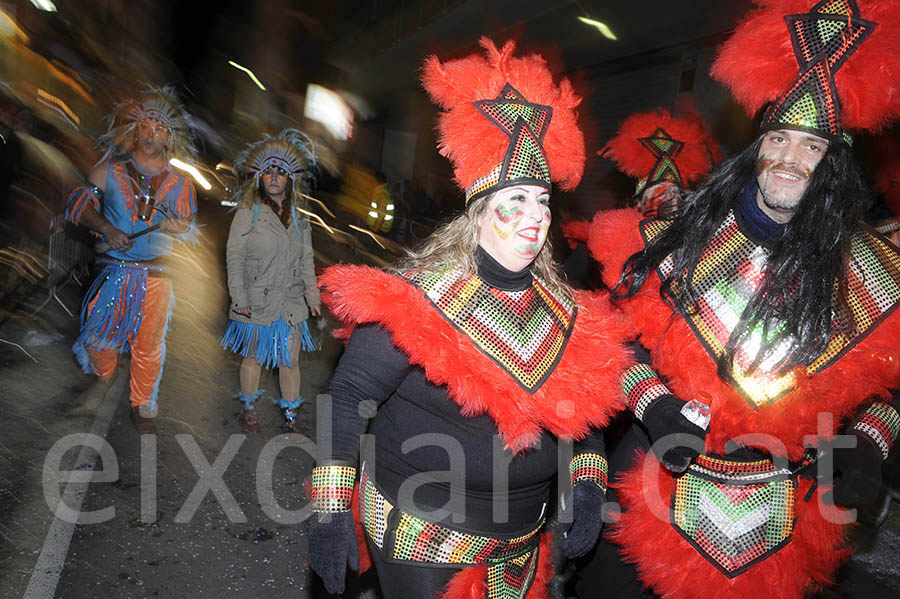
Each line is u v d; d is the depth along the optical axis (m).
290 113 27.42
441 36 16.22
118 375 5.65
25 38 11.19
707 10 8.73
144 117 4.30
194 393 5.50
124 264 4.39
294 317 4.75
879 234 2.31
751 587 2.28
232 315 4.70
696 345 2.26
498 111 2.04
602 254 2.57
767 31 2.18
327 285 2.00
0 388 5.09
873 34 2.07
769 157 2.16
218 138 20.69
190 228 4.54
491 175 2.03
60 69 12.02
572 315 2.21
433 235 2.16
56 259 6.91
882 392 2.20
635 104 11.46
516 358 2.01
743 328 2.18
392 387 2.04
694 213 2.37
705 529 2.31
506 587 2.18
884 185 2.83
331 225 17.72
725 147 8.65
